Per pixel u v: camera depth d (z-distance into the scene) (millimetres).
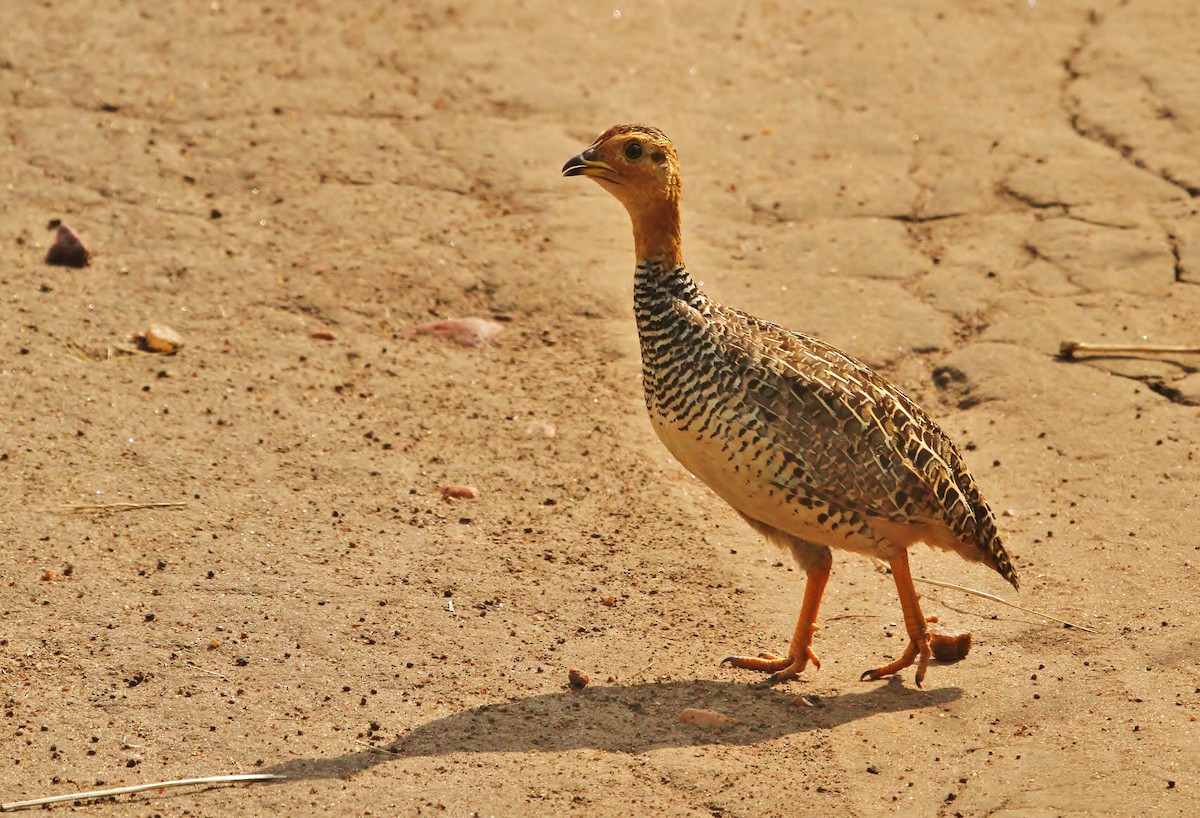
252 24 19281
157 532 10531
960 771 8188
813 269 14656
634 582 10398
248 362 12930
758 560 10820
